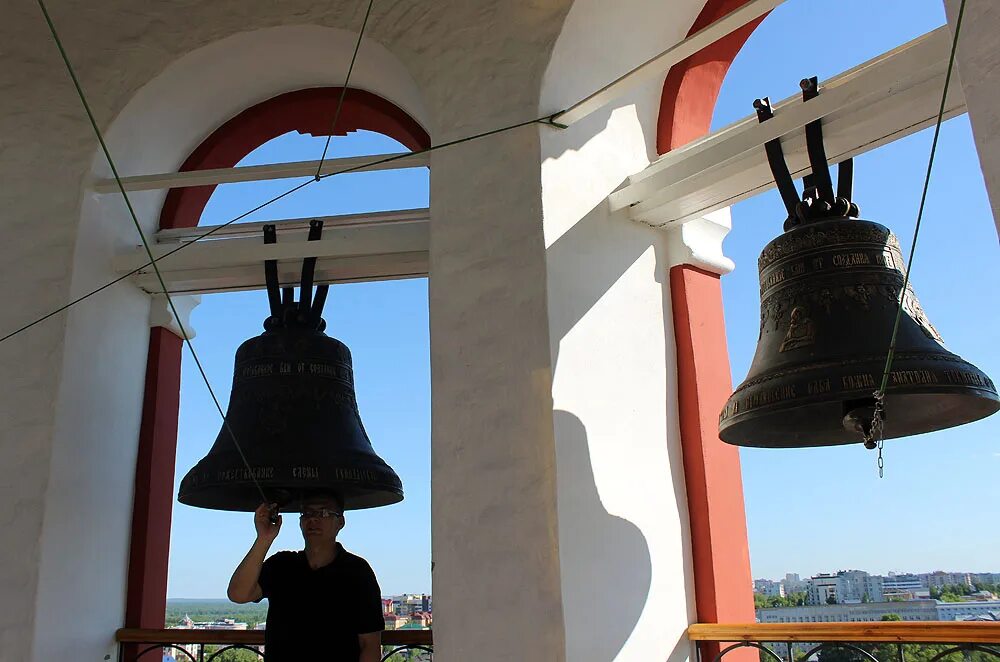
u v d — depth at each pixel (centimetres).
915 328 314
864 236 329
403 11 466
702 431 427
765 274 346
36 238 465
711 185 405
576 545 370
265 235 469
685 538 416
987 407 318
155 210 513
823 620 374
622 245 433
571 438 383
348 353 436
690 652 399
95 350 467
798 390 303
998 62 268
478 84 438
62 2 496
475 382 399
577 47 434
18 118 483
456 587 380
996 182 263
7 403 444
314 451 397
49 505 431
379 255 455
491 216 416
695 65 471
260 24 478
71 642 434
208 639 444
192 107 512
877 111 353
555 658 355
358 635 394
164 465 497
